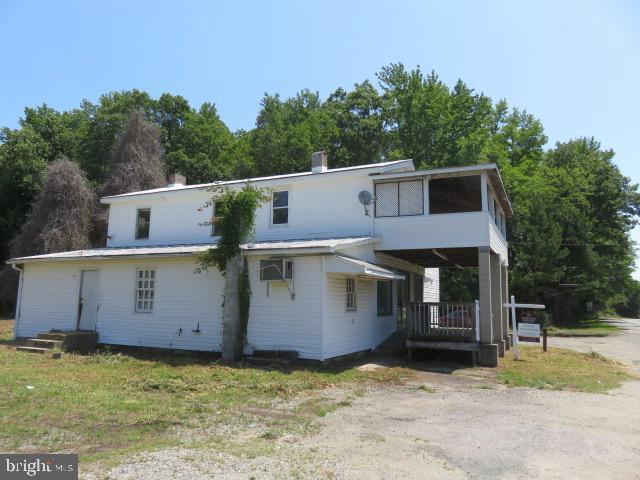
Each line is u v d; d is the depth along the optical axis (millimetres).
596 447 6402
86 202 32219
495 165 14773
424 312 15180
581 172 46062
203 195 18906
